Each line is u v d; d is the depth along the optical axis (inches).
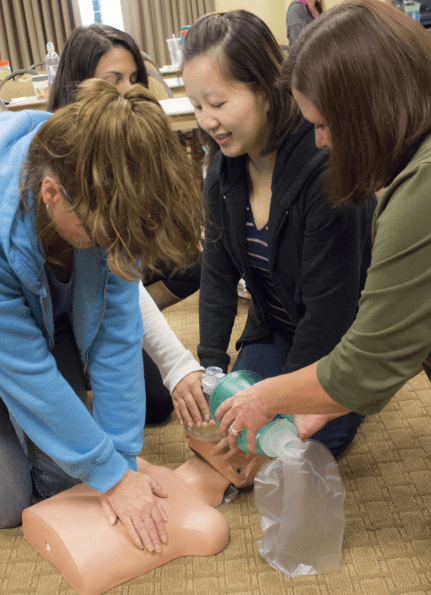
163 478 51.9
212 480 52.5
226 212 55.4
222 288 59.4
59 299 47.4
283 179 48.5
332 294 49.1
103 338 47.7
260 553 47.0
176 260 33.6
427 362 44.6
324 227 47.0
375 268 34.1
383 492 53.1
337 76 33.0
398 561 45.6
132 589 44.8
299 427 49.1
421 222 32.2
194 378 53.8
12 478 50.9
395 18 32.9
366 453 58.5
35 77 141.6
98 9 232.7
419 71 32.5
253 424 42.3
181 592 44.3
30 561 48.6
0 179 37.5
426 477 54.5
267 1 227.1
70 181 32.1
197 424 52.6
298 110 46.4
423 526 48.9
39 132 33.3
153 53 237.0
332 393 37.1
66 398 42.8
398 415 64.0
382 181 35.8
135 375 48.6
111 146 29.6
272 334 60.5
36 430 44.5
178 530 47.3
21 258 38.5
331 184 37.4
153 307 55.7
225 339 59.4
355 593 43.1
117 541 45.3
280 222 49.8
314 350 51.3
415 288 33.0
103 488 45.4
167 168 31.1
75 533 45.4
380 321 34.2
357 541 47.8
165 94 127.1
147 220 31.1
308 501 43.9
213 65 43.8
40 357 42.3
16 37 237.3
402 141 33.4
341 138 34.6
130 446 48.6
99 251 40.8
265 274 55.9
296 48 35.8
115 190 30.2
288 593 43.4
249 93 45.1
